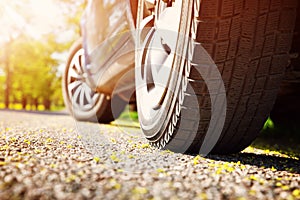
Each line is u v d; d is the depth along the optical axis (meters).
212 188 0.84
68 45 10.44
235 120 1.24
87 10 2.76
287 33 1.12
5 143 1.43
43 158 1.09
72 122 3.20
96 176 0.89
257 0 1.06
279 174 1.06
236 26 1.08
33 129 2.27
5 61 12.01
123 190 0.78
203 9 1.06
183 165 1.10
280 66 1.17
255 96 1.20
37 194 0.73
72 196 0.73
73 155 1.19
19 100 17.61
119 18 2.00
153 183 0.85
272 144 2.23
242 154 1.46
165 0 1.33
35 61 11.97
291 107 2.36
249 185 0.89
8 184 0.79
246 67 1.13
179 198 0.75
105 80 2.49
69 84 3.13
